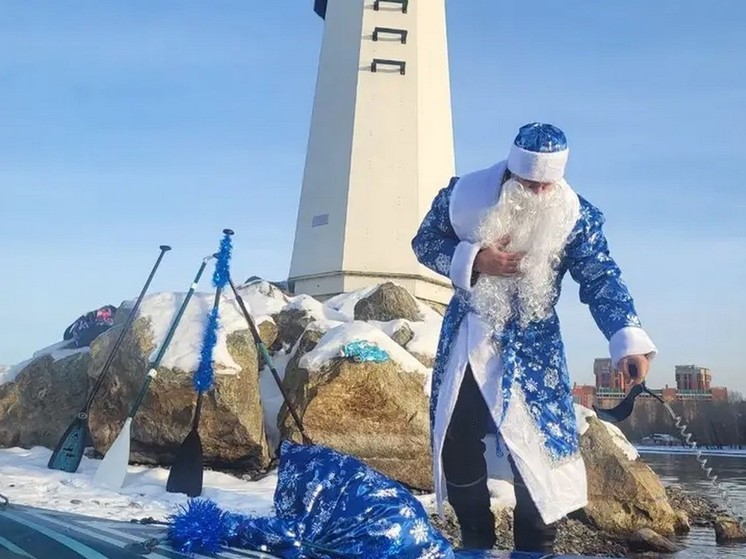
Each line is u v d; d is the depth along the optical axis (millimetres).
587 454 9344
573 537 8836
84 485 7770
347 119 17047
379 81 17172
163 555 2488
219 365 9109
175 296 10062
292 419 9070
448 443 3764
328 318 11312
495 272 3604
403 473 8875
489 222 3592
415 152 16875
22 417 11141
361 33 17391
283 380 10055
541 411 3621
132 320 9695
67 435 8852
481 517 3783
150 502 7086
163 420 9117
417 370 9477
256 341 8891
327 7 18250
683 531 9719
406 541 2703
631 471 9328
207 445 9039
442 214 3863
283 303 11836
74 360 11219
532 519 3582
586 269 3643
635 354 3408
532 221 3551
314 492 2846
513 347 3654
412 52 17406
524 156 3516
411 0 17656
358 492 2807
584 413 9641
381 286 12172
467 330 3740
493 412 3580
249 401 9195
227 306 9953
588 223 3674
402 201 16594
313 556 2674
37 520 2775
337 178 16859
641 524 9125
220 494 7777
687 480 16453
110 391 9477
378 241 16391
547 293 3641
